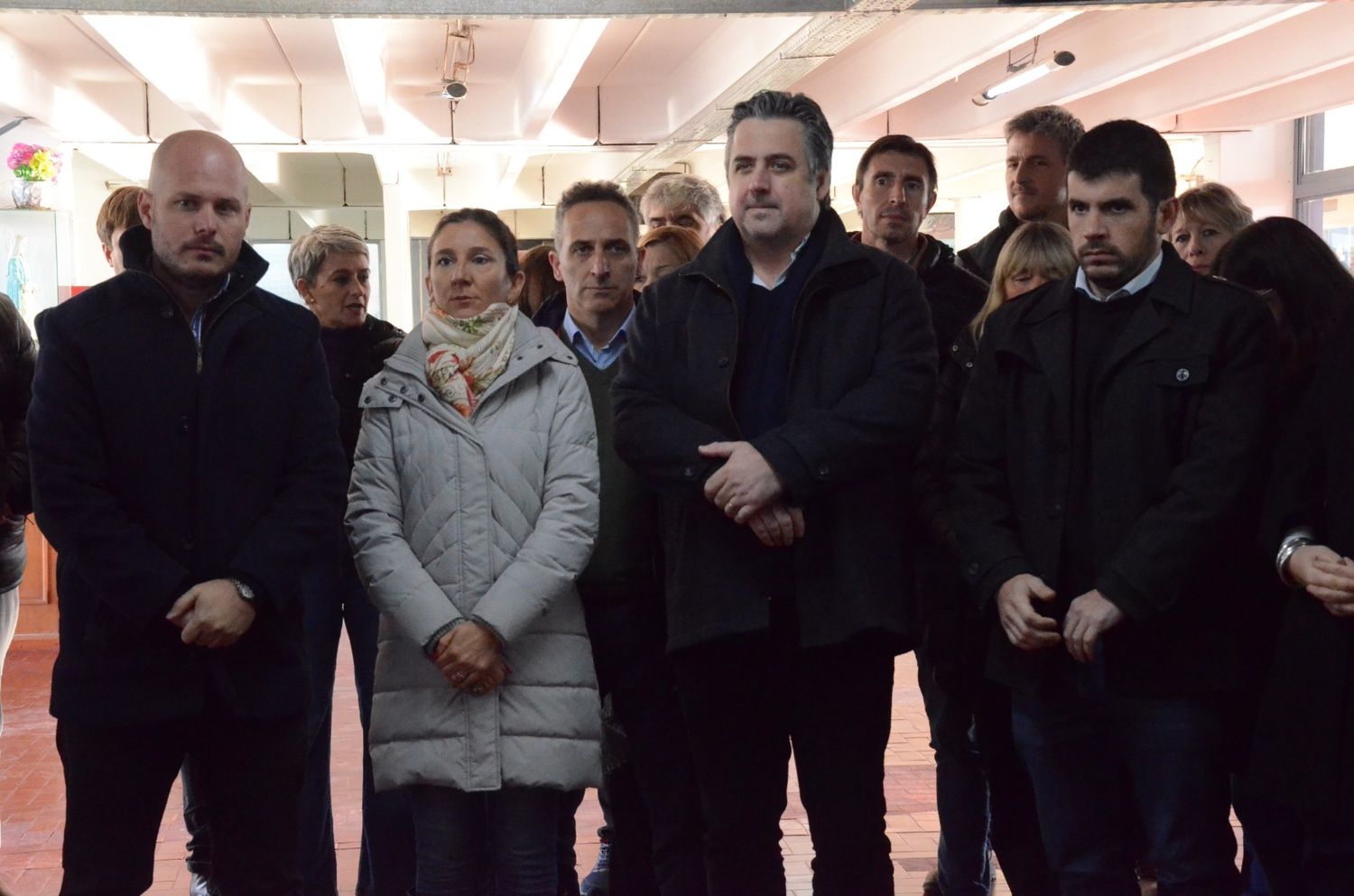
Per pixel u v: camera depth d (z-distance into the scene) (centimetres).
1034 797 271
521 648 262
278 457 245
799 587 238
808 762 245
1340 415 229
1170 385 235
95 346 233
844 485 235
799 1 738
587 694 267
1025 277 288
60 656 237
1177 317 238
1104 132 243
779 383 246
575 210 296
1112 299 246
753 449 230
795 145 243
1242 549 242
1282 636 233
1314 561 224
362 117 1205
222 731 241
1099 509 239
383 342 344
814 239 251
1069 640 231
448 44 1096
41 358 236
